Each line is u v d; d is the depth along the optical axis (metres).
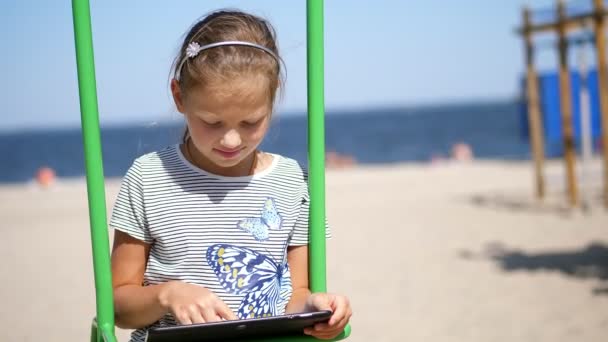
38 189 16.59
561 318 5.09
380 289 6.19
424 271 6.87
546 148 20.47
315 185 1.85
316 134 1.84
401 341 4.64
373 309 5.54
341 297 1.73
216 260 1.81
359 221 10.23
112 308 1.67
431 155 34.72
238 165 1.90
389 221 10.12
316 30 1.80
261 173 1.93
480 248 7.94
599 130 12.09
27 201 13.86
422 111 160.88
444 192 13.12
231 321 1.51
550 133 11.77
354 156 37.03
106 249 1.66
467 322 5.07
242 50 1.70
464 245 8.14
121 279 1.83
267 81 1.73
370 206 11.72
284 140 58.44
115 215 1.84
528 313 5.27
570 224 9.31
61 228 10.19
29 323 5.32
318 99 1.82
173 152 1.91
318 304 1.70
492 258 7.38
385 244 8.37
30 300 6.07
